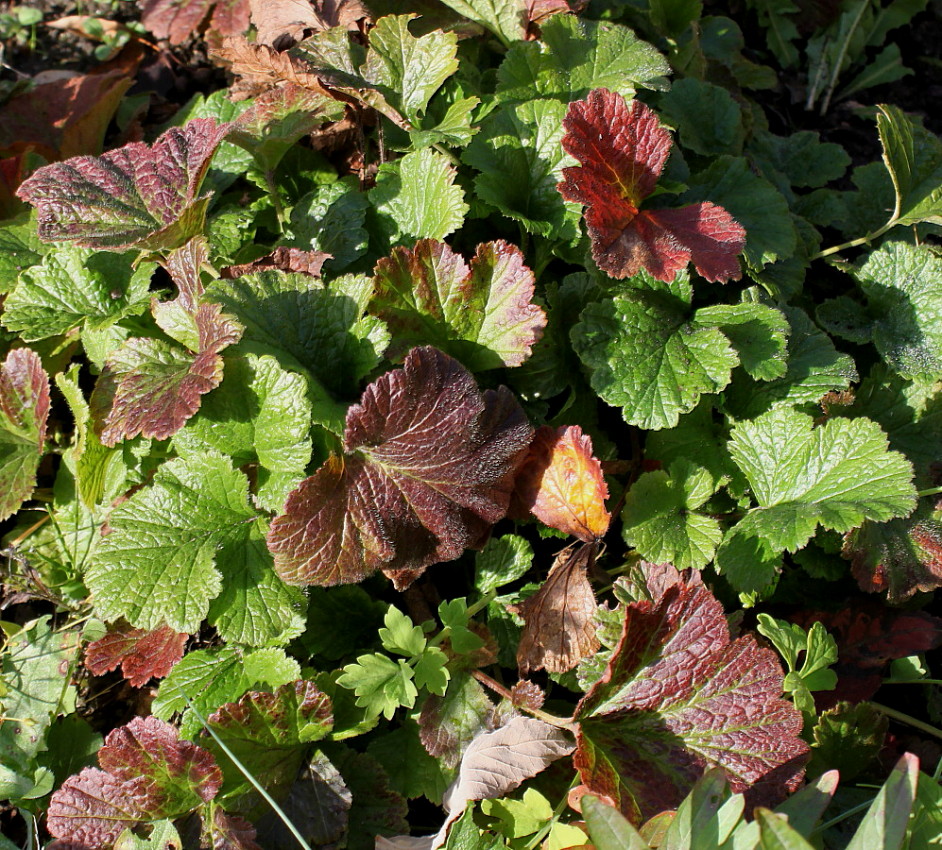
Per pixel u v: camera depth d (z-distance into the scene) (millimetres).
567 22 944
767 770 815
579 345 877
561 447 857
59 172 884
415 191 911
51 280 902
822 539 893
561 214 917
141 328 899
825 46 1116
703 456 896
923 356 917
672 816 787
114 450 878
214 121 893
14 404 907
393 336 881
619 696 832
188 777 817
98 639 854
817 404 912
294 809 827
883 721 847
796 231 939
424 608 880
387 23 922
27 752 862
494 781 815
